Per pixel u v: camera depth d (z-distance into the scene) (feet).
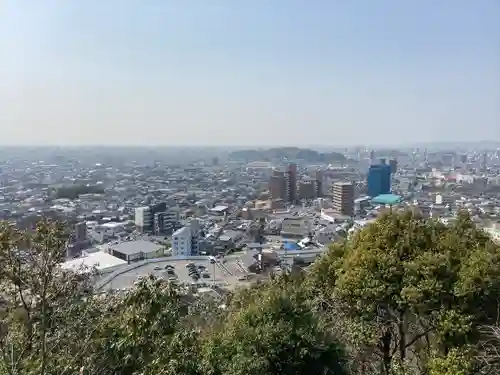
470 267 42.50
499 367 39.37
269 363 36.94
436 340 44.09
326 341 39.09
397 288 44.32
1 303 28.50
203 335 43.42
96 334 33.58
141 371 32.12
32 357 30.76
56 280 30.09
